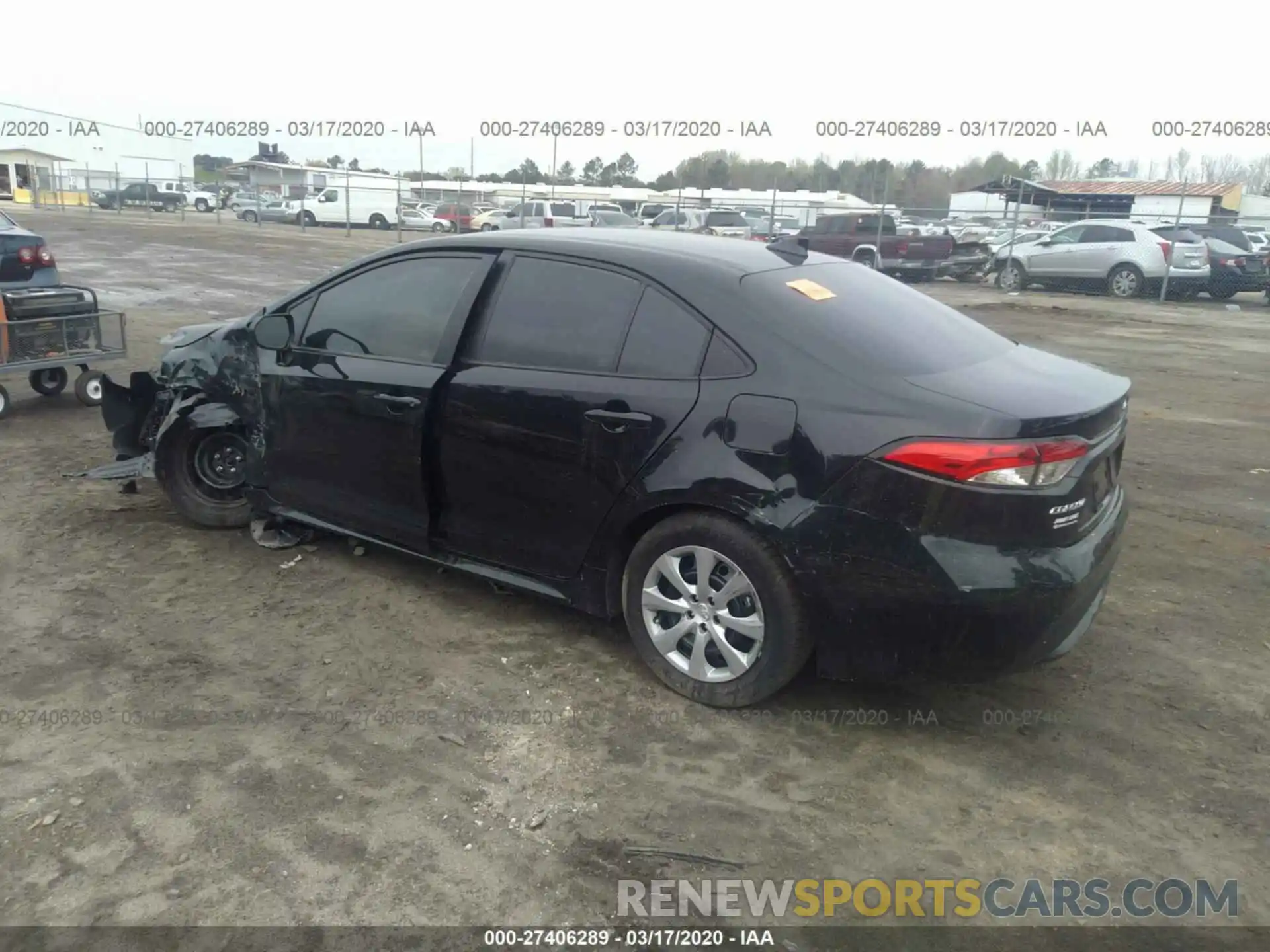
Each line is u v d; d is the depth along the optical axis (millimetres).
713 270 3756
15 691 3699
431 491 4285
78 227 32250
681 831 3045
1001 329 15812
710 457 3500
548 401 3861
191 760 3307
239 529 5340
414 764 3336
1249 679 4035
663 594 3779
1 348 7348
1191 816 3164
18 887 2725
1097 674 4055
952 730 3617
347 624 4305
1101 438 3449
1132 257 21391
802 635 3463
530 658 4059
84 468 6363
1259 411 9508
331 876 2803
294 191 43875
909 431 3217
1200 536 5758
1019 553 3174
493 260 4207
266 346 4621
